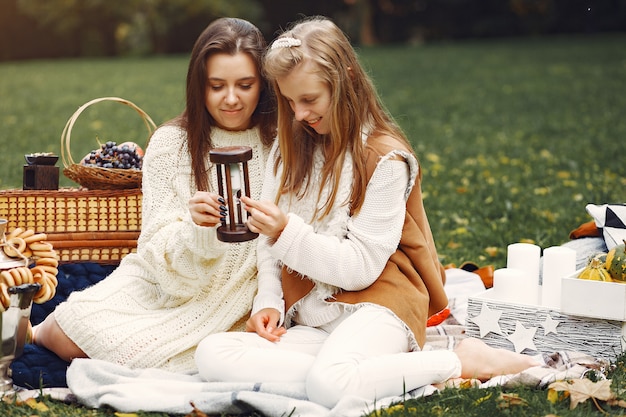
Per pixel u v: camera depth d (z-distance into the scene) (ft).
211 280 10.71
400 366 9.27
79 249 12.63
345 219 10.00
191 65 11.03
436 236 17.42
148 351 10.19
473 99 43.16
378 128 10.28
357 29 86.53
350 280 9.72
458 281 13.82
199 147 11.12
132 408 9.07
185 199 10.99
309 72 9.70
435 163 26.30
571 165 24.70
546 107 39.29
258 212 9.46
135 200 12.64
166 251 10.34
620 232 12.40
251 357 9.53
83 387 9.61
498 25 87.51
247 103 11.04
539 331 10.68
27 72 62.13
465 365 10.01
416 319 9.91
